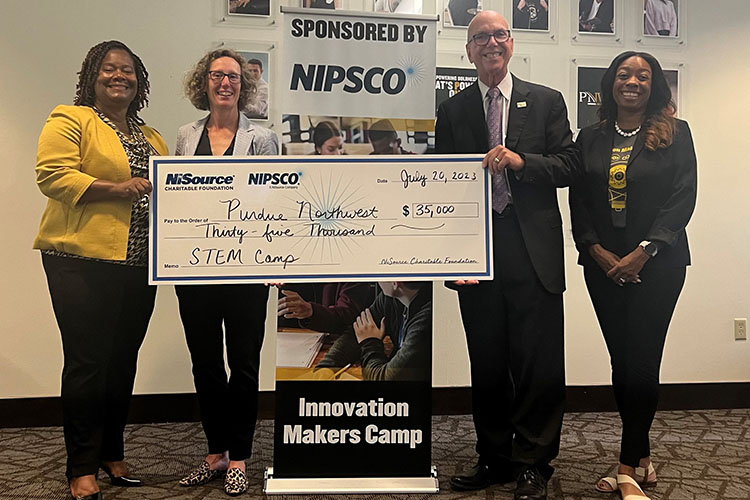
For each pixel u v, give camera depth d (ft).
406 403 7.68
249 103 7.97
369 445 7.68
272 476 7.66
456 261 7.38
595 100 11.94
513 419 7.52
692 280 12.15
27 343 10.82
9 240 10.77
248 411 7.76
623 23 12.00
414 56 7.61
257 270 7.29
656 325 7.39
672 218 7.29
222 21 11.14
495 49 7.31
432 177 7.38
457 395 11.69
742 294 12.24
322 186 7.34
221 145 7.72
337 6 11.30
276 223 7.31
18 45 10.73
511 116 7.44
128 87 7.45
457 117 7.76
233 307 7.66
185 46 11.10
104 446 7.89
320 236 7.34
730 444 9.75
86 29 10.87
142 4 10.99
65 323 7.15
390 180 7.39
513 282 7.41
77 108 7.32
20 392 10.80
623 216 7.52
